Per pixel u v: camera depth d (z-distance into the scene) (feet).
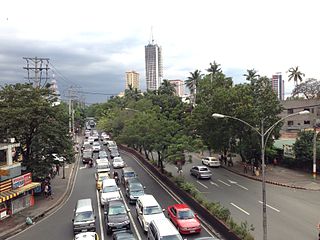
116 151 219.61
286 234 76.07
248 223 84.23
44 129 121.19
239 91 155.84
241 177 147.54
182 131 145.07
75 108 441.27
